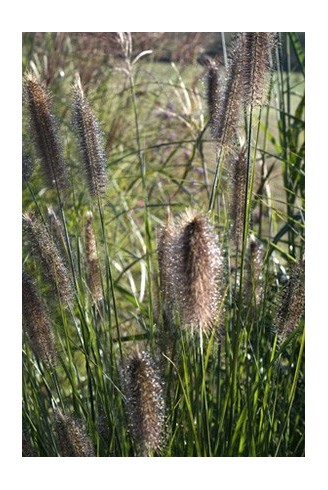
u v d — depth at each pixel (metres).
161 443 2.26
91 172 2.54
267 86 2.35
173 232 2.18
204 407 2.41
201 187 4.69
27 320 2.38
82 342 2.53
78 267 2.69
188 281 2.04
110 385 2.56
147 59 5.88
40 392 2.61
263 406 2.50
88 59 5.61
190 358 2.42
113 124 4.97
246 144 2.49
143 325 2.93
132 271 4.67
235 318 2.67
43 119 2.53
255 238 3.04
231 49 2.47
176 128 5.36
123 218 4.74
